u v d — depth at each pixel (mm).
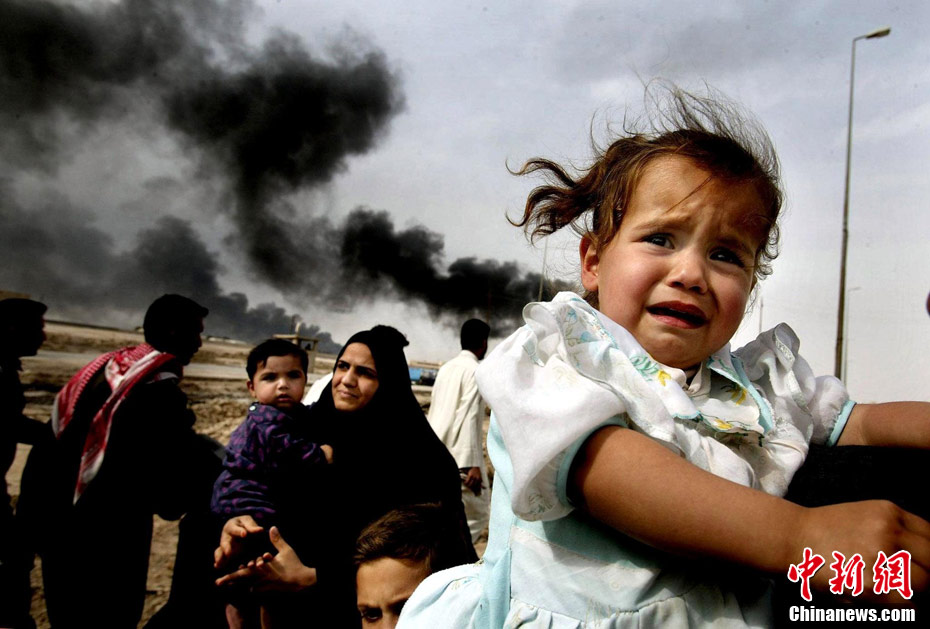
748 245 857
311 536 2254
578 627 656
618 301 847
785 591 645
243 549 2191
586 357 730
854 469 676
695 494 571
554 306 781
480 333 5133
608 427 659
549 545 717
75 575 2795
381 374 2619
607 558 684
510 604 724
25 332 3543
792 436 795
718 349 834
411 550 1537
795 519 541
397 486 2385
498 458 793
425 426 2654
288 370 2688
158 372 3059
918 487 605
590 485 628
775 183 960
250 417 2531
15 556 3020
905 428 838
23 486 2959
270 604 2129
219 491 2410
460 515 2438
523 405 670
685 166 852
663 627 639
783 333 987
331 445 2510
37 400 10047
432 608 897
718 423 755
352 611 2123
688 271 793
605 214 953
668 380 745
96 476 2828
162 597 3852
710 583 670
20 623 3043
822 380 982
